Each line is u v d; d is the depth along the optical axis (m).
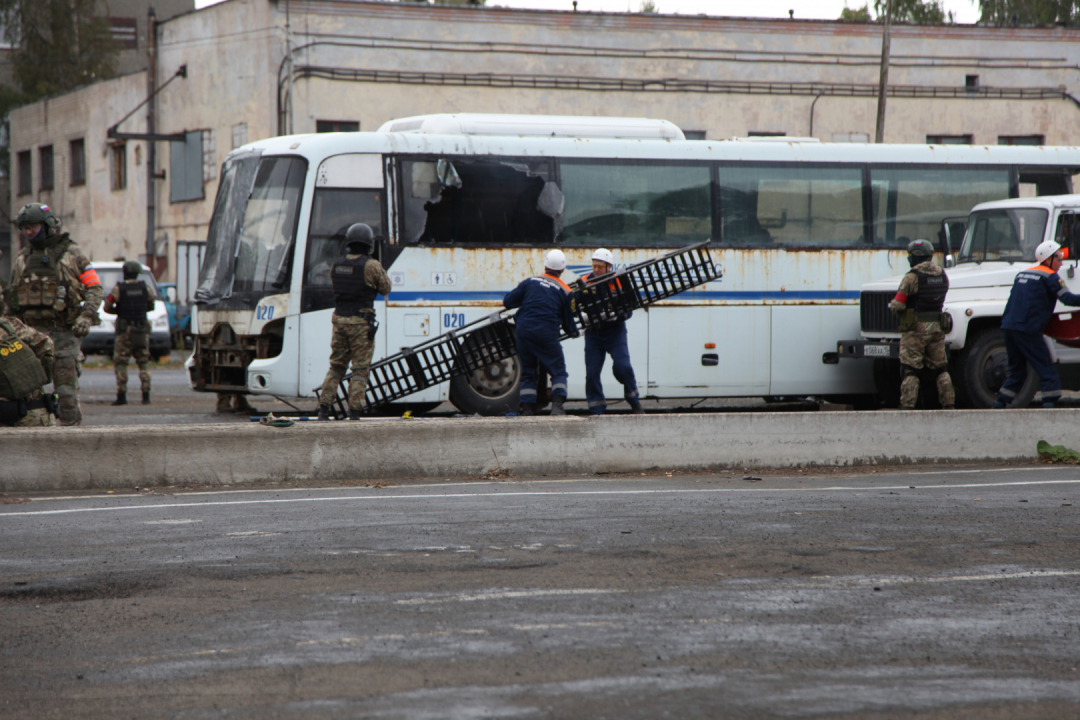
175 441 14.45
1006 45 54.66
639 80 51.09
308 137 21.53
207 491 14.04
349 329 17.77
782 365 23.36
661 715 6.05
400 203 21.45
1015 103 54.88
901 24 53.50
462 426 15.45
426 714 6.08
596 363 19.58
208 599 8.47
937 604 8.36
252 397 28.33
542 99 50.06
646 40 51.09
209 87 51.03
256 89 47.97
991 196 24.62
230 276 21.73
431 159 21.66
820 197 23.64
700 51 51.66
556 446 15.85
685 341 22.83
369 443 15.10
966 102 54.47
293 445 14.80
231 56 49.44
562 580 9.05
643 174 22.69
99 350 41.91
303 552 10.06
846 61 53.25
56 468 14.04
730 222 23.11
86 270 16.44
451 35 48.75
